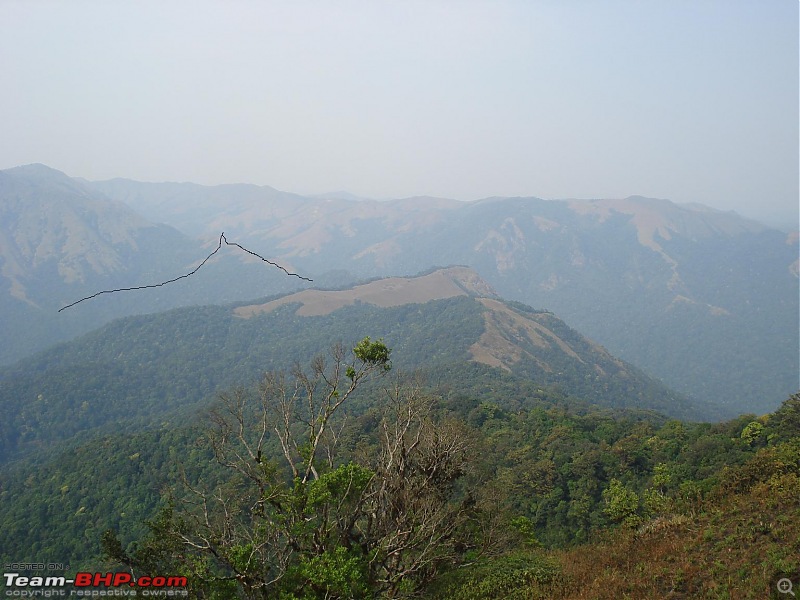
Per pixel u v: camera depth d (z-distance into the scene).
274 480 15.83
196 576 12.61
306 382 18.62
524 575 16.55
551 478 39.09
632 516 22.75
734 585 12.70
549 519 35.97
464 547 17.52
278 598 13.09
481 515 18.64
